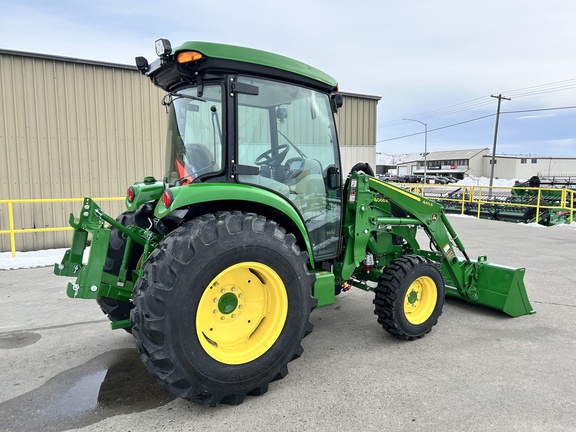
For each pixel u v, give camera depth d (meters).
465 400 2.62
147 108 8.98
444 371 3.03
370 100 12.60
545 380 2.89
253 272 2.62
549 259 6.97
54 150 8.11
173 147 3.12
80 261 2.88
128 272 3.27
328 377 2.94
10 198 7.81
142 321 2.26
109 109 8.57
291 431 2.31
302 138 3.11
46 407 2.58
